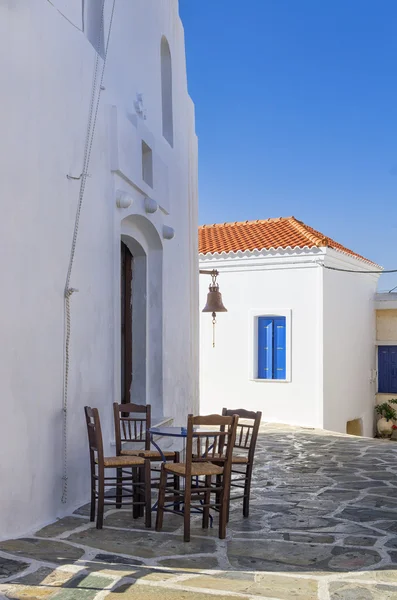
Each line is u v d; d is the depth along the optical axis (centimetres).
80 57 663
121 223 839
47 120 592
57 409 600
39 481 564
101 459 555
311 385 1557
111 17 762
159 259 954
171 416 972
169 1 1060
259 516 630
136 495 604
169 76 1068
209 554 493
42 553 478
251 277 1639
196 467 552
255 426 630
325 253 1544
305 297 1575
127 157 779
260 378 1633
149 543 517
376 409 1989
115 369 736
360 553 504
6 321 524
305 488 785
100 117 716
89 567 447
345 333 1717
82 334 655
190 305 1164
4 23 532
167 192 975
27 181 557
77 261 648
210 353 1686
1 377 516
